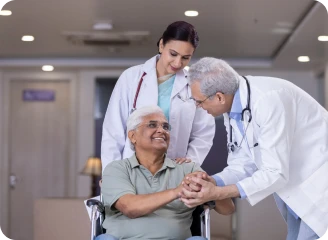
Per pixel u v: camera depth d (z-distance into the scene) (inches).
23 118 389.7
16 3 254.1
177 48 143.8
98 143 382.3
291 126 130.6
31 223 388.2
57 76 386.0
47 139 389.4
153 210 129.9
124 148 153.5
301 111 133.3
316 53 324.8
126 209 131.0
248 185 128.1
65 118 388.8
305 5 253.8
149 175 138.5
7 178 387.5
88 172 343.6
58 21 281.3
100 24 283.1
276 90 129.9
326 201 135.0
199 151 155.7
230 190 128.3
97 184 357.7
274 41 316.2
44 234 215.5
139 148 139.8
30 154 390.0
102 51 346.3
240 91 130.8
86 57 364.8
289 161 135.6
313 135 134.7
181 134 153.1
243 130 133.6
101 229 138.1
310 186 135.3
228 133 140.7
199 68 131.9
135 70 155.3
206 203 132.6
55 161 389.1
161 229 133.4
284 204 146.1
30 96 389.4
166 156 144.3
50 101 388.8
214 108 133.2
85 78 382.9
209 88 130.4
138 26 287.4
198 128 156.6
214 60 132.2
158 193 130.2
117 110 153.9
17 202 388.8
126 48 335.3
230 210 141.6
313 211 135.4
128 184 135.5
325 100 350.0
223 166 366.9
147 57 363.9
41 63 364.8
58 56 364.2
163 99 152.1
